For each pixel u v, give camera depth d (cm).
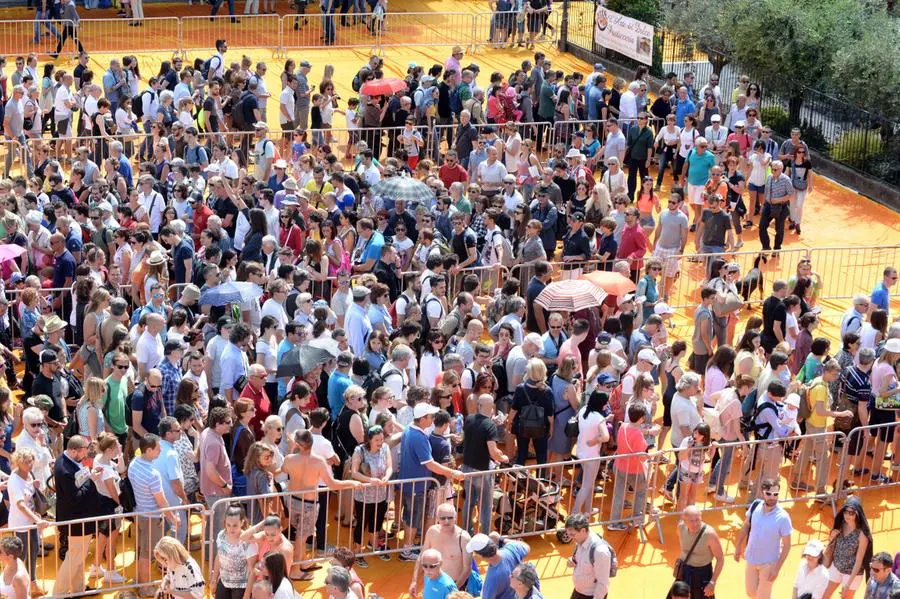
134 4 3378
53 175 2025
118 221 1995
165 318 1562
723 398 1531
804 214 2569
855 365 1631
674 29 3203
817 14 2862
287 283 1677
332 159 2262
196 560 1348
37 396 1392
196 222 1941
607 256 1994
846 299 2195
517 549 1188
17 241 1834
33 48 3173
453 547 1226
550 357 1598
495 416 1482
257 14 3441
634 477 1466
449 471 1352
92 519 1244
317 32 3450
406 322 1528
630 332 1695
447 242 1992
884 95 2708
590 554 1209
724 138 2541
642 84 2683
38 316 1658
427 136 2620
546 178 2152
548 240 2059
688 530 1245
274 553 1117
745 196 2584
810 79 2888
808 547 1275
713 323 1784
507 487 1445
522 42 3491
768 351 1759
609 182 2256
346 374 1441
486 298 1814
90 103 2497
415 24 3559
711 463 1566
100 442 1275
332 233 1856
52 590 1297
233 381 1465
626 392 1536
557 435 1487
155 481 1258
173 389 1405
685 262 2162
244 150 2483
